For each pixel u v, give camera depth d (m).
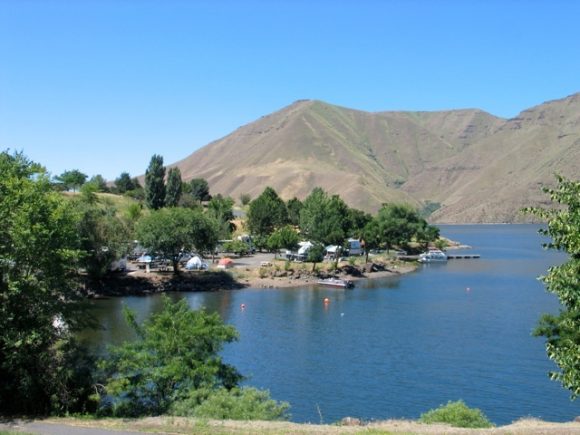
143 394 28.44
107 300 80.56
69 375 26.77
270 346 53.81
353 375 44.25
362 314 71.44
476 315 70.19
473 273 122.75
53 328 28.72
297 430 23.03
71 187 160.00
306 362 47.94
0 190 27.91
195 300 82.88
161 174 168.62
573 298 16.36
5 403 26.27
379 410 36.66
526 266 138.25
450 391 40.38
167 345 29.20
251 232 160.12
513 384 41.88
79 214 31.20
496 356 49.81
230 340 31.56
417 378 43.41
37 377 26.25
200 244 99.75
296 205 195.62
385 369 45.91
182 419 24.70
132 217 127.88
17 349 25.83
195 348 30.02
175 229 95.69
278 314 71.50
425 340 56.19
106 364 28.22
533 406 37.34
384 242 164.62
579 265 16.42
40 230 27.20
